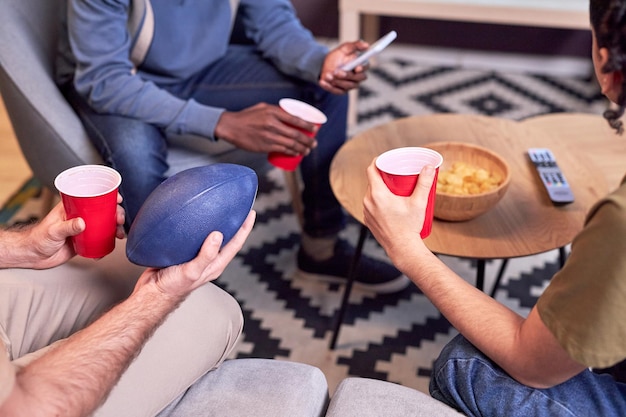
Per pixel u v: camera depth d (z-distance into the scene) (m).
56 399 0.92
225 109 2.07
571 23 2.66
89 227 1.15
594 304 0.89
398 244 1.16
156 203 1.03
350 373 1.89
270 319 2.05
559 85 3.22
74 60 1.90
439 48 3.39
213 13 1.99
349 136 2.84
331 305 2.10
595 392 1.07
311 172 2.02
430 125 1.92
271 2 2.12
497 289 2.07
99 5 1.76
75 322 1.27
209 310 1.24
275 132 1.76
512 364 1.03
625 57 0.95
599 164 1.87
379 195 1.19
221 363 1.25
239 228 1.09
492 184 1.56
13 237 1.22
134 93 1.82
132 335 1.02
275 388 1.17
